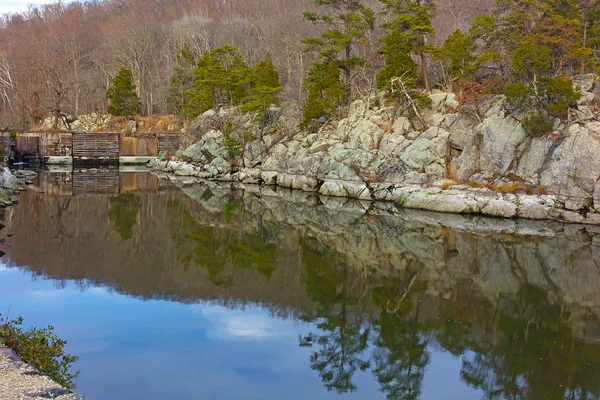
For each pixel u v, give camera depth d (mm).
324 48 69938
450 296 24828
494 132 46156
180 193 60094
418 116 54031
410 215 45625
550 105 42906
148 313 22078
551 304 23609
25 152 87375
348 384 16234
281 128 73000
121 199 53938
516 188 44219
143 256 31531
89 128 103062
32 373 10984
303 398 15312
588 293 25078
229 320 21609
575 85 46875
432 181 50031
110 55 122062
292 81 91062
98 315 21578
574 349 18859
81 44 137000
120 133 94625
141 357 17641
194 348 18578
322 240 36625
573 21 48719
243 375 16656
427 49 56812
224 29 126750
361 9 68625
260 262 30938
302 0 140250
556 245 34281
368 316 22281
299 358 18078
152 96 117812
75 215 43562
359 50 85750
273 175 67750
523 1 53438
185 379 16172
